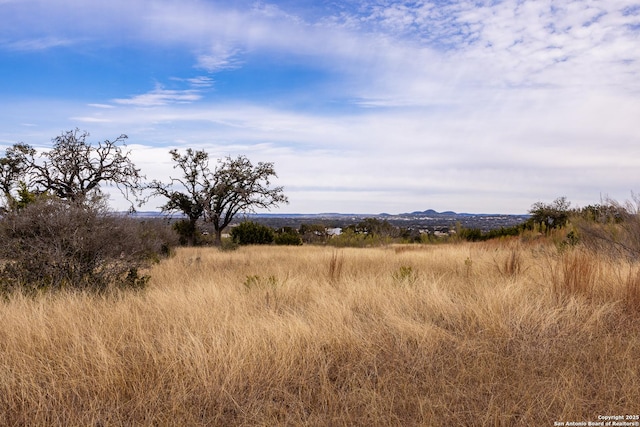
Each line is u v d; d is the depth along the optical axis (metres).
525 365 4.01
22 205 9.06
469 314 5.44
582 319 5.30
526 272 8.38
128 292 7.05
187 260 13.59
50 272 7.41
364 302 6.27
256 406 3.34
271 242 31.61
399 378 3.78
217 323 4.96
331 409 3.25
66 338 4.43
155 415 3.13
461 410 3.26
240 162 34.72
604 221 11.79
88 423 3.00
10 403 3.28
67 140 24.83
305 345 4.41
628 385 3.52
